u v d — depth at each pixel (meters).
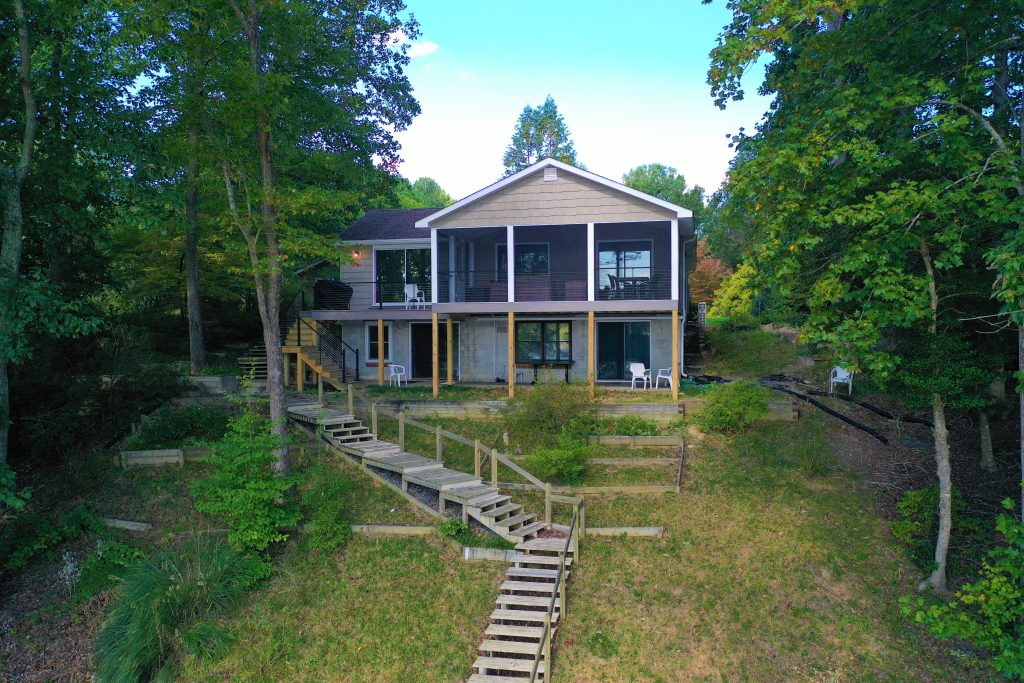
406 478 14.08
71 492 14.30
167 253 23.05
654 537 12.17
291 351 20.83
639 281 21.86
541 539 12.05
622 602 10.70
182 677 9.95
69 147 14.14
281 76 13.28
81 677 10.35
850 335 9.50
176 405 18.34
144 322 24.75
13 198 12.73
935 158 9.66
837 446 15.27
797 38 13.13
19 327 12.26
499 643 9.86
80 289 19.38
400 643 10.27
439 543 12.43
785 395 18.52
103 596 11.76
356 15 20.83
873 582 10.83
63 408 15.95
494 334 22.88
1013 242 8.16
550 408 16.73
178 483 14.69
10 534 12.72
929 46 11.14
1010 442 14.50
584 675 9.51
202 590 10.96
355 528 12.88
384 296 23.81
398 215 26.17
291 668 9.97
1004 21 10.15
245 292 30.28
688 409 17.59
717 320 37.56
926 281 9.39
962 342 10.27
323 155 15.02
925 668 9.34
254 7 13.78
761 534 12.05
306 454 15.93
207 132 14.74
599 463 15.07
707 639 9.97
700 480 14.10
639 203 19.00
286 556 12.27
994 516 11.66
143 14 13.70
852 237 11.03
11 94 13.46
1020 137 10.68
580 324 22.31
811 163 10.02
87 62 13.91
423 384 22.23
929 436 15.56
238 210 14.84
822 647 9.76
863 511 12.53
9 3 12.73
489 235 23.03
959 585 10.50
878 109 10.18
